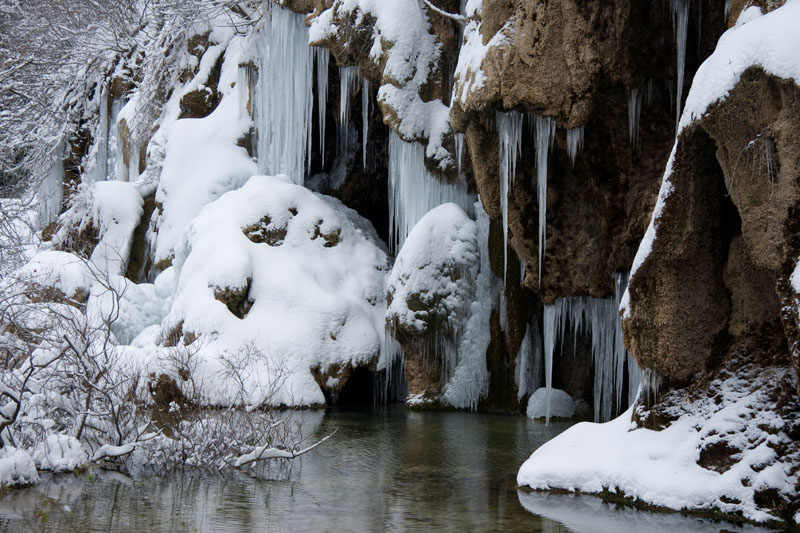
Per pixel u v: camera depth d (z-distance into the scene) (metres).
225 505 8.41
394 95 18.84
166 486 9.26
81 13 28.98
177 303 19.56
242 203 20.83
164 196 23.95
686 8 12.18
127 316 21.27
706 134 8.59
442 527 7.67
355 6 19.52
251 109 24.53
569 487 9.24
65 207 30.62
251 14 25.64
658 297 9.19
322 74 21.75
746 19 8.79
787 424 8.12
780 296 7.80
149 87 26.27
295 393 18.09
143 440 10.36
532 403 17.00
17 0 29.72
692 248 8.95
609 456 9.19
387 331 19.66
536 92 12.80
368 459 11.52
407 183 19.72
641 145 13.42
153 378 16.19
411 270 18.22
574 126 12.88
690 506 8.23
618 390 14.97
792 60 7.61
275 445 11.63
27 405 10.09
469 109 13.89
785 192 7.71
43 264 21.06
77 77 29.84
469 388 18.25
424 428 14.95
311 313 19.31
